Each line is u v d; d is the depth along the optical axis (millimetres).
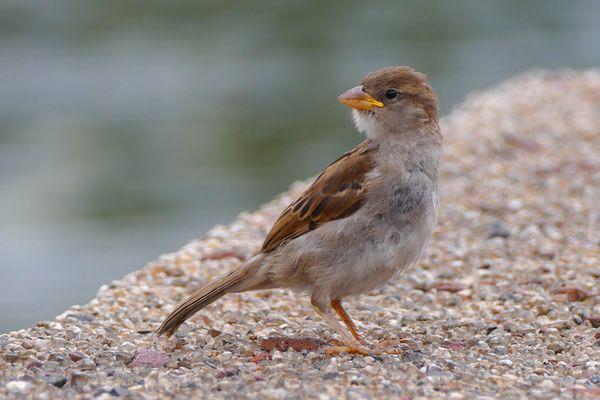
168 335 8500
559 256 11578
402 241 8234
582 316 9500
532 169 15391
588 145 16734
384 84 8500
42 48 37969
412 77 8555
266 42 38656
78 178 24344
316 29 40500
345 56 36250
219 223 21406
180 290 10547
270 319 9531
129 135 28172
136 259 19609
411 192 8242
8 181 24344
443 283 10633
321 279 8305
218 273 11227
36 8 43312
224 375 7598
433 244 12195
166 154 26156
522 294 10195
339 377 7496
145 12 43469
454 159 16109
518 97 20891
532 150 16578
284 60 36062
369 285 8398
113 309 9766
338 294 8469
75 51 37562
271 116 29406
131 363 7977
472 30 39719
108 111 30688
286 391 7074
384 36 38969
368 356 8211
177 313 8430
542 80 22734
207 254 11883
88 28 40781
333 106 30281
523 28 40188
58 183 23938
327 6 44344
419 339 8930
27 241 20391
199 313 9711
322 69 34656
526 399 7055
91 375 7480
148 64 35875
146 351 8164
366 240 8211
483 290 10398
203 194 23188
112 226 21312
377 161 8336
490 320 9555
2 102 31750
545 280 10578
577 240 12203
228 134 27969
